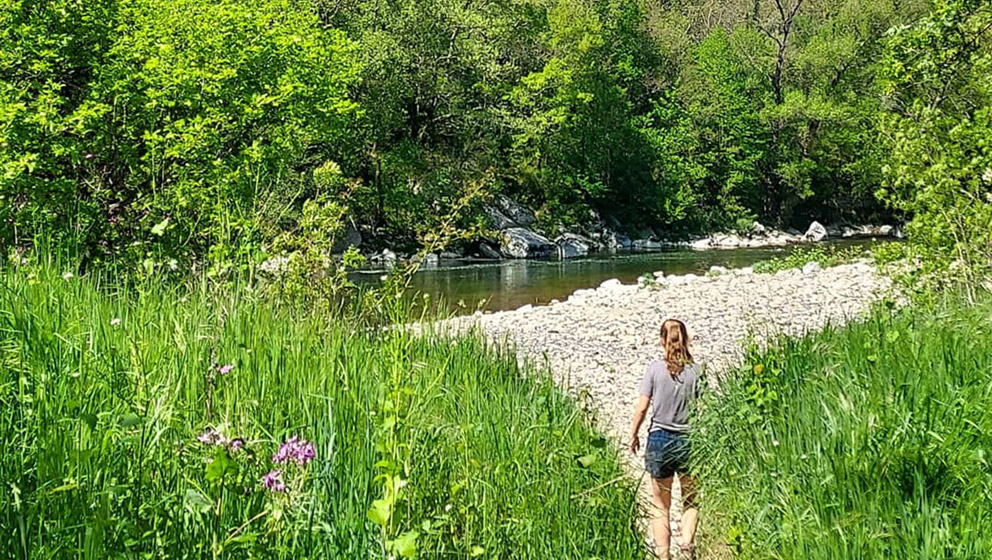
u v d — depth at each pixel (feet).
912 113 34.17
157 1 54.80
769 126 173.88
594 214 155.74
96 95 44.83
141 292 18.81
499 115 137.49
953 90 37.47
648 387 20.21
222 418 12.27
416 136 131.13
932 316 23.13
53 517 9.37
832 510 14.34
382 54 113.80
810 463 15.87
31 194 34.47
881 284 66.95
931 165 31.73
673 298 66.23
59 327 14.98
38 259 20.65
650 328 53.98
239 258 22.61
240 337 16.63
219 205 26.96
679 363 20.18
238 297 20.03
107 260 30.71
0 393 11.43
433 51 125.18
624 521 15.99
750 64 176.45
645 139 166.20
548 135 147.02
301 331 19.69
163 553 9.50
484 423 18.20
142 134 44.65
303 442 10.16
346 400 14.92
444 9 125.39
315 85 59.93
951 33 35.81
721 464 19.43
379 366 16.93
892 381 17.85
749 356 23.56
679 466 19.76
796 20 181.06
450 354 23.21
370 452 12.67
